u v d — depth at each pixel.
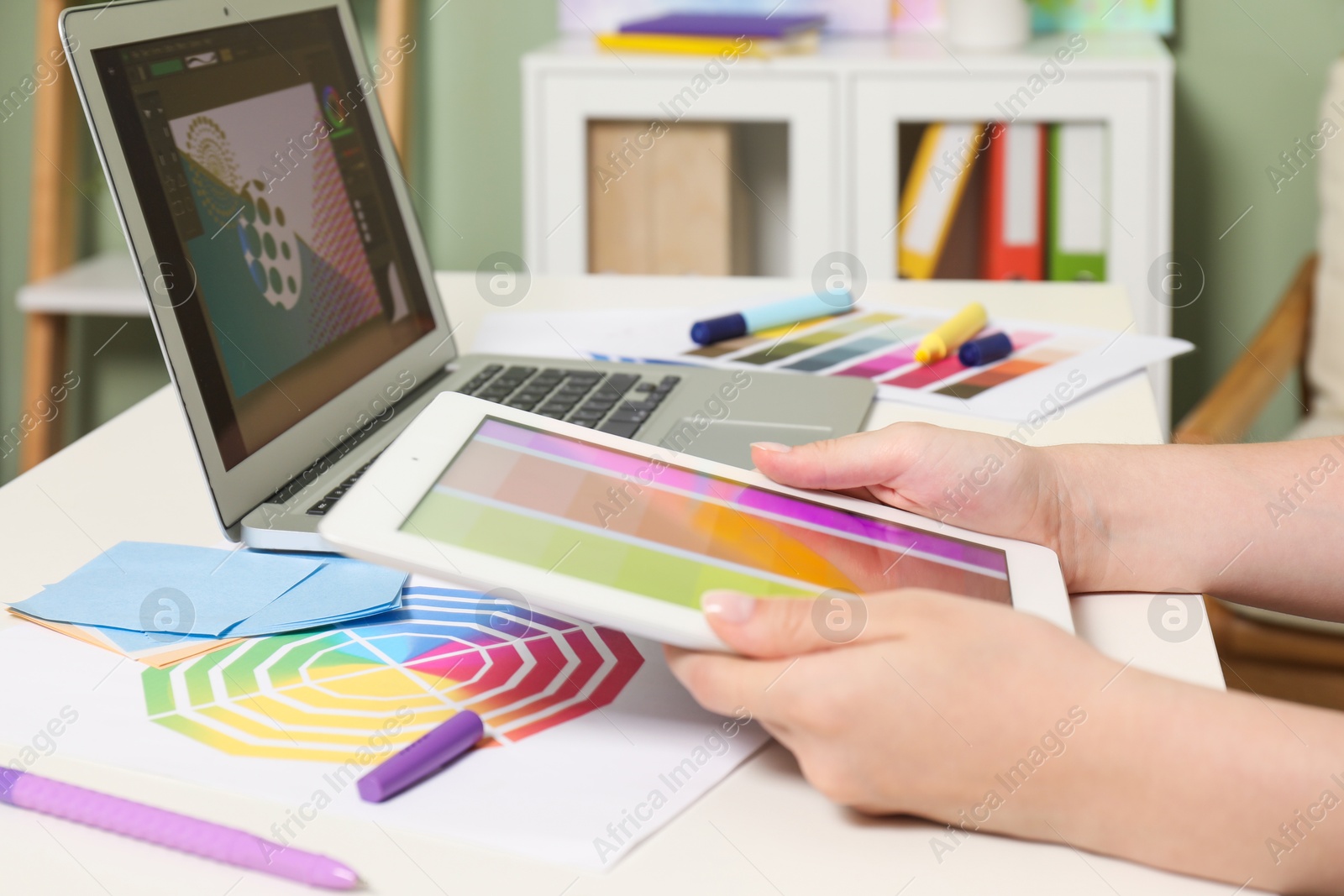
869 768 0.39
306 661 0.50
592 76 1.66
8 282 2.04
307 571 0.57
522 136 1.96
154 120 0.58
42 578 0.57
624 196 1.70
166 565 0.58
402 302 0.80
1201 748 0.38
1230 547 0.55
